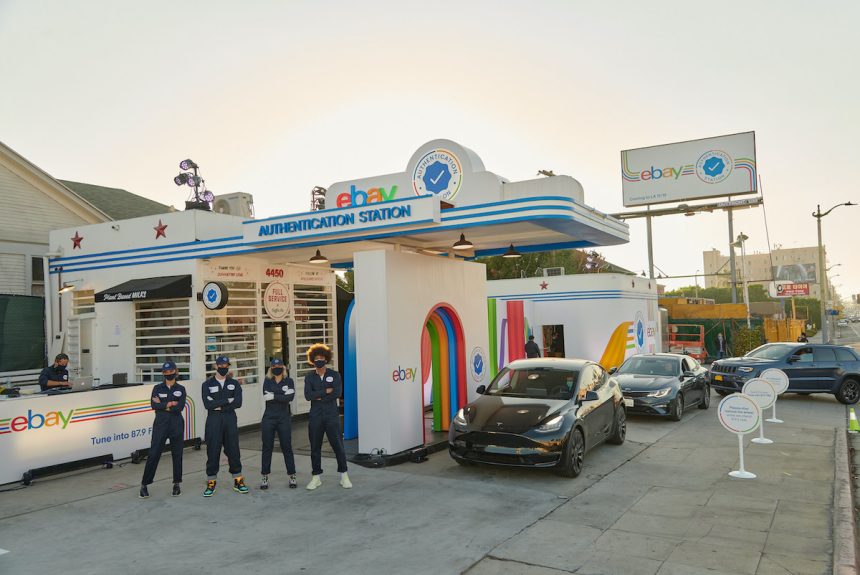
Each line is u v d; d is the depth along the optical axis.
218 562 5.80
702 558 5.66
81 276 14.38
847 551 5.76
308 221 10.92
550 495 7.82
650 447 10.84
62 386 10.55
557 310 23.09
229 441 8.20
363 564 5.67
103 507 7.66
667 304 35.19
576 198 10.41
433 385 12.21
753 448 10.61
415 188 11.60
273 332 14.38
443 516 7.03
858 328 113.25
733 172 38.78
